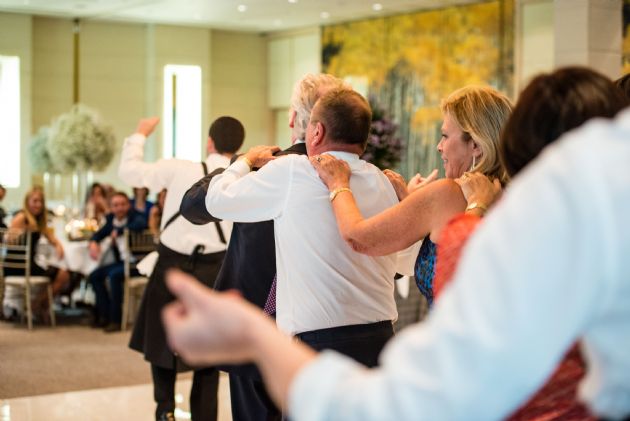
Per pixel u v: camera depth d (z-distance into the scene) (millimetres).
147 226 9086
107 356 7355
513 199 707
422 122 16672
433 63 16438
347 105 2570
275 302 2758
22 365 6934
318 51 19250
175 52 19672
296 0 16078
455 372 667
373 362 2492
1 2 17000
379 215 2131
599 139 691
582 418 1108
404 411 678
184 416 5344
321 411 719
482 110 2186
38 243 9156
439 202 2018
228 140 4586
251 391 3062
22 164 18312
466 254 721
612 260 661
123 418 5277
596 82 1128
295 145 2877
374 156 6922
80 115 14117
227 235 4531
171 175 4543
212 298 756
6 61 18297
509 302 664
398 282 5859
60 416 5324
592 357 757
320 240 2447
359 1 15859
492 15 15328
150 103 19672
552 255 666
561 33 11773
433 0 15523
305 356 766
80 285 10508
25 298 9117
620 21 11805
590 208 662
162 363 4504
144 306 4617
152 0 16500
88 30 19406
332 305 2447
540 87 1145
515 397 677
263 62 21094
